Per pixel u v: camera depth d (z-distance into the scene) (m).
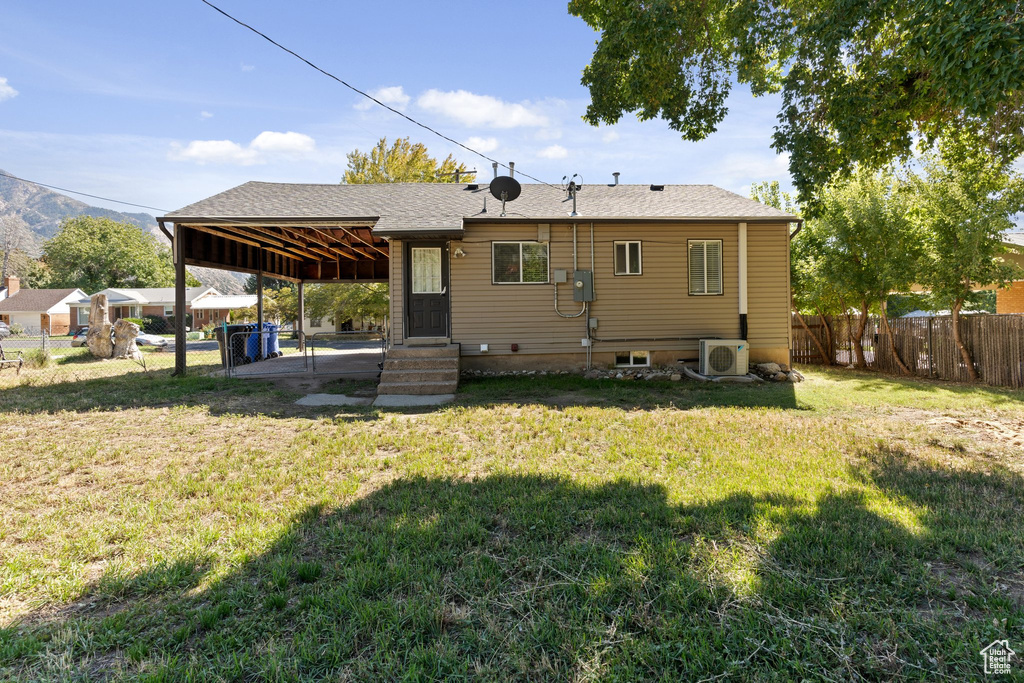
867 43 9.12
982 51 5.72
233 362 14.09
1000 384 10.82
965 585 2.78
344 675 2.09
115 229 62.69
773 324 12.51
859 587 2.73
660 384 11.01
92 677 2.10
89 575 2.99
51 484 4.60
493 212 12.27
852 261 13.45
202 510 3.96
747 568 2.94
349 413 7.90
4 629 2.40
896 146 9.85
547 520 3.68
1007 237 11.29
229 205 12.03
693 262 12.38
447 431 6.64
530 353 12.09
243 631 2.40
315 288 31.81
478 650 2.25
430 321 11.92
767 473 4.83
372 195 13.45
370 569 2.92
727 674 2.08
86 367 14.34
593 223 12.11
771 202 18.59
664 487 4.37
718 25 10.77
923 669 2.10
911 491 4.29
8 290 51.56
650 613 2.51
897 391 10.05
